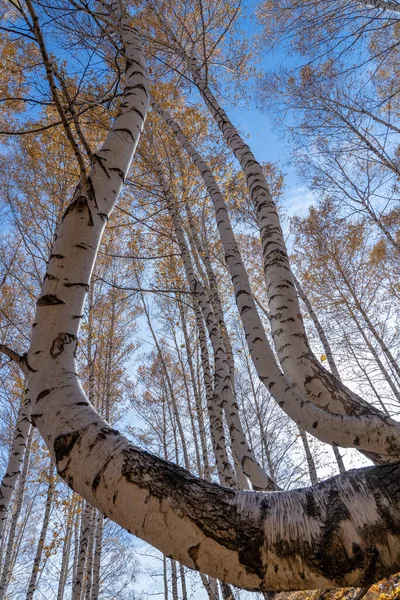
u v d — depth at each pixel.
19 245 7.26
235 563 0.67
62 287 1.12
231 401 4.12
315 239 10.71
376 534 0.64
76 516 8.41
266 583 0.66
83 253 1.18
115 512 0.76
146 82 1.93
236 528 0.69
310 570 0.64
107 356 10.54
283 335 1.69
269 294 1.87
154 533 0.72
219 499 0.74
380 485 0.69
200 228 8.10
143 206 6.11
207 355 5.38
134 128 1.62
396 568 0.62
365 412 1.48
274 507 0.71
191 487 0.75
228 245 3.16
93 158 1.41
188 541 0.69
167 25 6.20
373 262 10.91
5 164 6.96
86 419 0.88
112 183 1.38
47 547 6.64
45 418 0.91
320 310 11.28
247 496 0.75
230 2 6.48
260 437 11.88
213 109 4.18
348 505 0.68
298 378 1.59
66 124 1.31
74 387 0.97
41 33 1.39
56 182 6.94
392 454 1.34
